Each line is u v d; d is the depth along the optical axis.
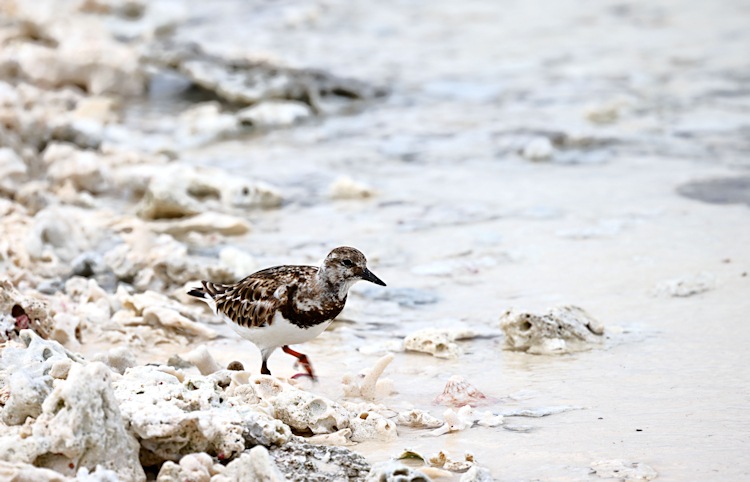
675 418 8.07
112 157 17.03
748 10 31.55
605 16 31.53
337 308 8.56
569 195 15.56
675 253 12.60
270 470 6.64
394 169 17.47
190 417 7.05
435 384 9.14
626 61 25.64
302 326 8.56
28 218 13.12
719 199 15.00
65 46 22.97
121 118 20.94
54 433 6.75
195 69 22.61
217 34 29.23
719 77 23.70
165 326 10.41
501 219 14.48
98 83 22.44
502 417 8.21
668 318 10.57
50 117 18.19
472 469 6.99
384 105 22.14
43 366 7.93
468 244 13.38
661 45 27.36
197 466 6.79
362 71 24.97
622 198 15.27
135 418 7.03
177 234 14.03
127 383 7.71
